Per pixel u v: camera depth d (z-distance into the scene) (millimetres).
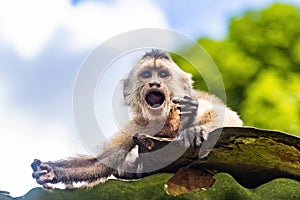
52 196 4812
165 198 4645
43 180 5723
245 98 10258
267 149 4609
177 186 4699
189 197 4605
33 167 5770
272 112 10109
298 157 4574
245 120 10148
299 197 4578
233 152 4668
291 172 4668
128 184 4781
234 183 4656
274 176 4707
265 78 10273
